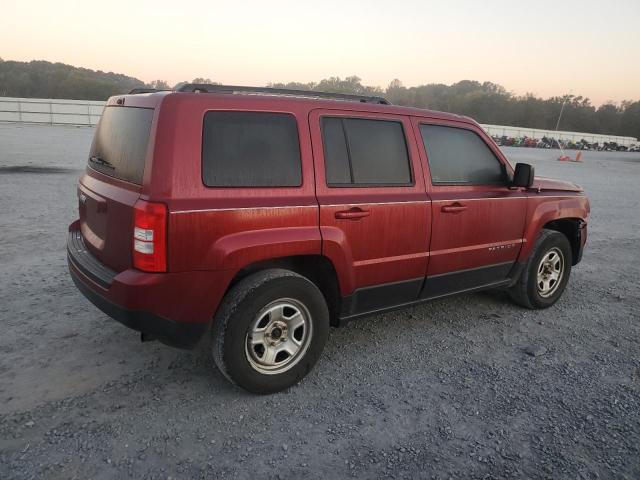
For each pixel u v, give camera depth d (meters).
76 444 2.67
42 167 14.79
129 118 3.20
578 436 2.93
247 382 3.12
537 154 39.81
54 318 4.25
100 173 3.45
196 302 2.94
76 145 23.50
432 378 3.56
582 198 5.27
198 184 2.88
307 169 3.29
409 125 3.89
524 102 113.69
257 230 3.05
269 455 2.66
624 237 8.91
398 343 4.13
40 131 33.31
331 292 3.59
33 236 6.85
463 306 5.07
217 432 2.84
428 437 2.88
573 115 112.31
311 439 2.81
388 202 3.62
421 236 3.86
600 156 45.62
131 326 2.89
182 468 2.53
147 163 2.81
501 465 2.66
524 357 3.97
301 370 3.35
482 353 4.00
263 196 3.10
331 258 3.37
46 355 3.62
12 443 2.65
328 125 3.45
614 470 2.65
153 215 2.73
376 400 3.24
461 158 4.23
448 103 116.00
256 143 3.11
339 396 3.28
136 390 3.23
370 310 3.80
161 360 3.63
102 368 3.48
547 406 3.24
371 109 3.69
